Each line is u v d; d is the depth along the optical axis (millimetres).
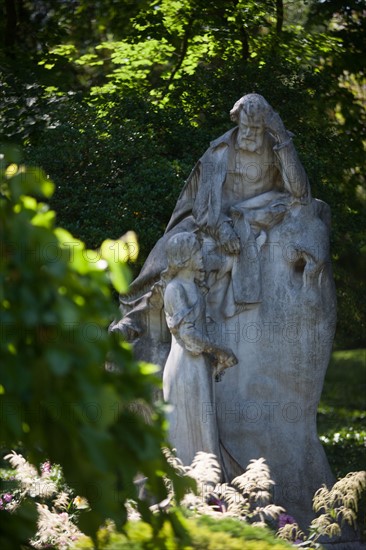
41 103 19297
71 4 23656
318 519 10195
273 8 22484
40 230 5301
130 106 18938
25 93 19516
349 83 24109
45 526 9000
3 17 22844
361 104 23969
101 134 18094
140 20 22344
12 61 20344
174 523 6168
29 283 5223
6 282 5262
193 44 22844
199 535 7375
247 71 19484
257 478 9641
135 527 7148
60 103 19234
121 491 6070
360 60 22875
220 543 7336
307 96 19922
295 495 11492
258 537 7648
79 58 23672
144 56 23344
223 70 19625
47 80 20438
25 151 18000
